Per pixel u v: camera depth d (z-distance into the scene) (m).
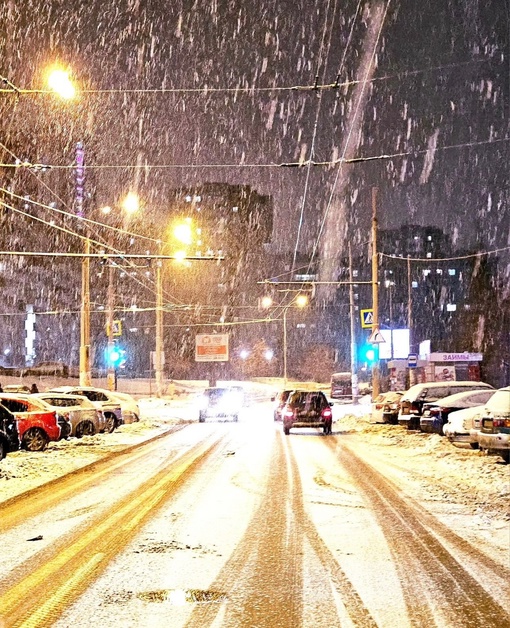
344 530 9.86
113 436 27.53
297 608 6.46
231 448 22.58
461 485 13.99
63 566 7.93
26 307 85.00
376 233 35.53
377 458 19.28
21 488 14.02
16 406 21.72
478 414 18.30
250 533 9.66
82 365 32.62
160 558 8.30
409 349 57.12
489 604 6.56
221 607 6.49
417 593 6.91
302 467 17.27
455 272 132.00
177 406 52.09
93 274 94.00
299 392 29.00
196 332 105.81
